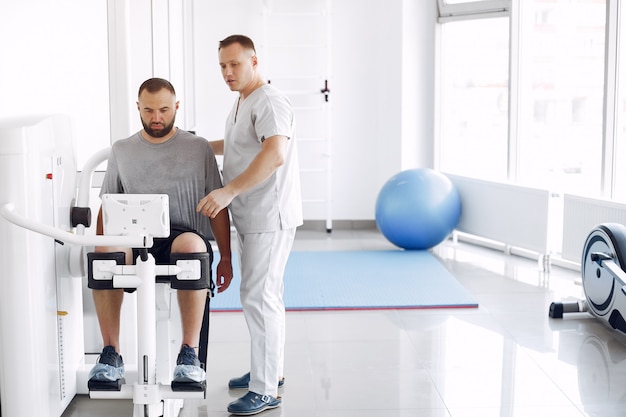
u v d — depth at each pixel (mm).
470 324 5113
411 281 6094
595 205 5984
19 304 3223
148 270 3037
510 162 7199
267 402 3783
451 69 7902
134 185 3375
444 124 8008
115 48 4316
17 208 3148
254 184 3416
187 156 3379
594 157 6453
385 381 4164
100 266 3055
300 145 8180
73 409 3791
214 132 8055
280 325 3783
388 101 8070
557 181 6906
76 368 3848
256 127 3549
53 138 3404
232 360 4480
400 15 7820
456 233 7520
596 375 4230
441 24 7824
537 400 3912
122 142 3389
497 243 7328
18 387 3260
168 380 3467
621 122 6059
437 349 4648
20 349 3242
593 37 6359
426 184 6969
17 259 3201
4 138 3119
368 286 5957
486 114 7625
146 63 4641
